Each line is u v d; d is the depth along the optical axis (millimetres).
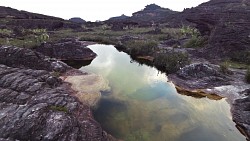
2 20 111812
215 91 26719
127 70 38594
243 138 17531
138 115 20812
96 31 126188
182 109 22469
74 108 19000
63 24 134000
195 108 22812
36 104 16766
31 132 13984
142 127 18719
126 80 31844
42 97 19031
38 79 23125
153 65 44031
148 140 16891
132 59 49812
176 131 18297
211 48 48906
